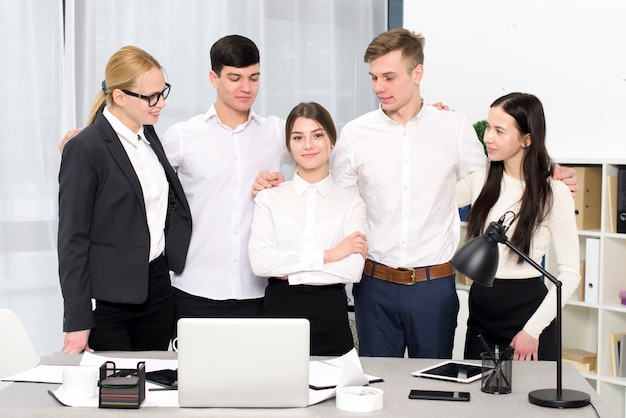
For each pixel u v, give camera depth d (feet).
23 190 12.16
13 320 8.07
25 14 12.04
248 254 9.28
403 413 5.91
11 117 12.05
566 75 13.08
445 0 14.60
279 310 8.56
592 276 12.00
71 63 12.41
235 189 9.32
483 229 8.68
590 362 12.21
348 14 15.24
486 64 14.10
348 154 9.35
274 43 14.56
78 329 7.86
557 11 13.12
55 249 12.42
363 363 7.48
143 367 6.21
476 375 6.95
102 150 8.09
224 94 9.12
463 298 11.62
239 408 6.07
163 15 13.35
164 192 8.70
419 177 9.10
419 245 9.07
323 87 15.05
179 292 9.31
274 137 9.59
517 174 8.57
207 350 6.02
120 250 8.18
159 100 8.22
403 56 8.68
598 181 12.25
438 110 9.32
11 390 6.50
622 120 12.42
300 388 6.06
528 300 8.52
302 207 8.79
